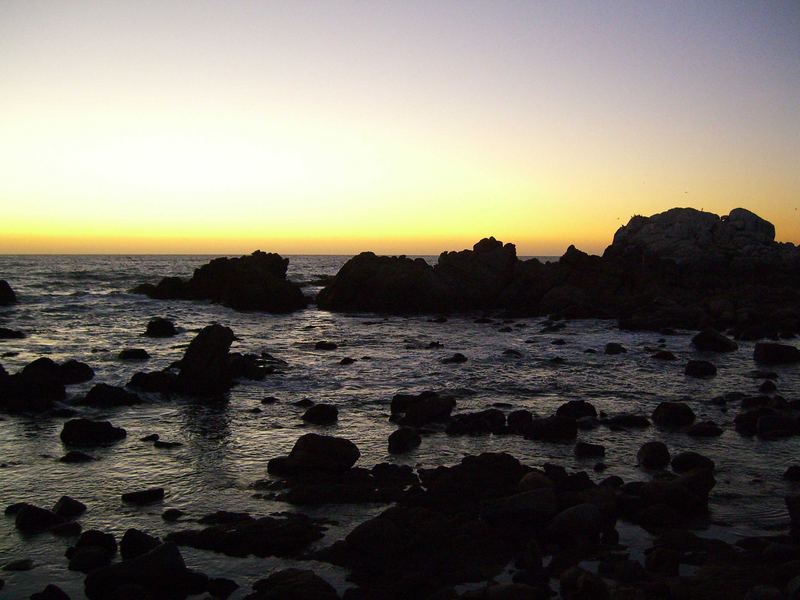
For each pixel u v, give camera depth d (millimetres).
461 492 9391
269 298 44438
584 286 48781
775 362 23422
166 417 14344
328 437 10875
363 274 46656
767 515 8984
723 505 9336
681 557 7590
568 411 14656
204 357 17016
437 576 7176
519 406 15805
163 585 6785
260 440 12547
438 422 13922
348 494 9531
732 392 17641
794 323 33719
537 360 23156
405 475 10422
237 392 17125
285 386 18016
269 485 10039
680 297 45250
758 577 6941
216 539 7910
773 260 66500
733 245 69062
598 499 8789
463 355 23781
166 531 8297
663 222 72312
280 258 53500
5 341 25891
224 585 6867
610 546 7871
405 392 17219
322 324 36438
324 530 8391
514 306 46969
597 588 6504
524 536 8188
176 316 38312
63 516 8711
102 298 47625
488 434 13078
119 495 9570
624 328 34750
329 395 16844
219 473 10578
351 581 7059
